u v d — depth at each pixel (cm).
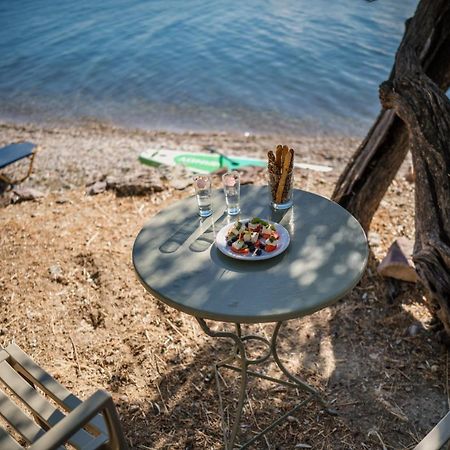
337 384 278
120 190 477
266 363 294
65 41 1376
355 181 371
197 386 282
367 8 1416
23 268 381
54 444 159
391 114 349
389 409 262
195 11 1551
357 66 1073
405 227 404
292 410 259
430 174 297
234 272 220
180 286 214
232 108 933
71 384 289
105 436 186
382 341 302
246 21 1411
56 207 467
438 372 279
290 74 1056
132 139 800
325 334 311
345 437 250
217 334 225
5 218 455
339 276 214
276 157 252
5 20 1623
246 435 255
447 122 303
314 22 1348
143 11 1606
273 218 255
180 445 253
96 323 329
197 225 253
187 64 1150
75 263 380
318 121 871
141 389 283
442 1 335
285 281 213
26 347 315
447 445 171
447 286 272
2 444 184
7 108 970
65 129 859
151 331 319
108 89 1048
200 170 612
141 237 246
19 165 679
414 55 346
